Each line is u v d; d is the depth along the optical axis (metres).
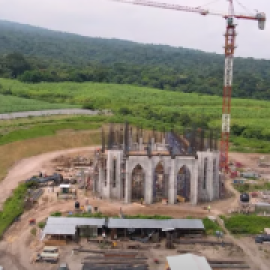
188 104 196.50
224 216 66.00
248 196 71.94
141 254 54.03
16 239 57.22
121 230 58.50
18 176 83.62
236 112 178.75
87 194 73.50
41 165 92.38
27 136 111.88
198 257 48.75
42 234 56.53
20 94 186.38
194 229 59.81
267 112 182.88
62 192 72.88
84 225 57.69
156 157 69.00
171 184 69.69
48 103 169.12
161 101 193.75
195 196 70.19
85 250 54.28
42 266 50.69
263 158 108.88
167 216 64.62
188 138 86.44
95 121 136.00
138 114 157.38
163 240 58.22
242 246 57.59
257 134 138.38
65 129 123.12
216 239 59.06
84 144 115.62
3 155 96.31
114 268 49.50
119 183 71.31
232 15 94.75
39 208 66.81
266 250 56.75
